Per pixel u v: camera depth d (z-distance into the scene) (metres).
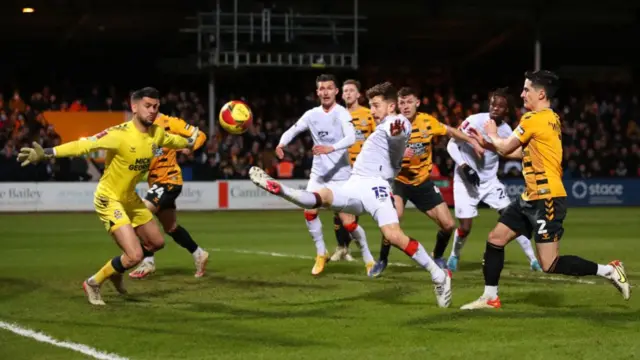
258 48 42.06
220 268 16.41
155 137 12.02
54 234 25.27
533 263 15.68
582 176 42.31
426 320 10.51
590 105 48.38
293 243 22.34
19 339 9.51
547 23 49.03
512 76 56.72
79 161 39.09
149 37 50.34
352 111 16.98
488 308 11.32
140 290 13.30
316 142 15.67
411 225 28.88
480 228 27.67
